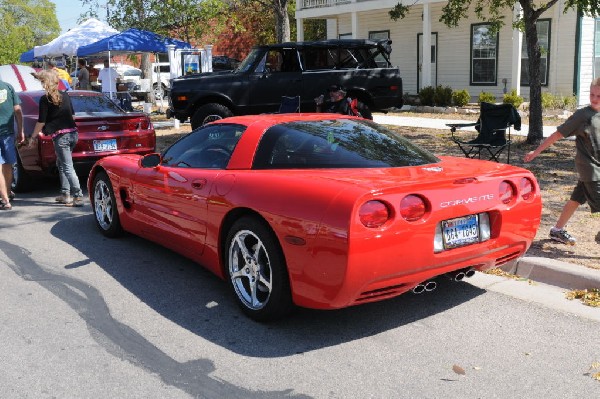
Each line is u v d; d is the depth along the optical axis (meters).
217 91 12.50
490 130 8.75
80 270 5.50
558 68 18.42
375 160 4.30
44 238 6.59
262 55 12.75
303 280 3.79
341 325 4.21
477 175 4.07
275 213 3.90
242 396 3.32
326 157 4.30
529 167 9.39
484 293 4.73
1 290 5.03
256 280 4.25
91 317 4.43
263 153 4.48
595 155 5.18
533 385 3.37
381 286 3.69
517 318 4.27
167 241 5.32
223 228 4.47
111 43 17.19
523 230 4.27
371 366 3.62
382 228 3.58
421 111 19.08
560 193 7.63
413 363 3.65
